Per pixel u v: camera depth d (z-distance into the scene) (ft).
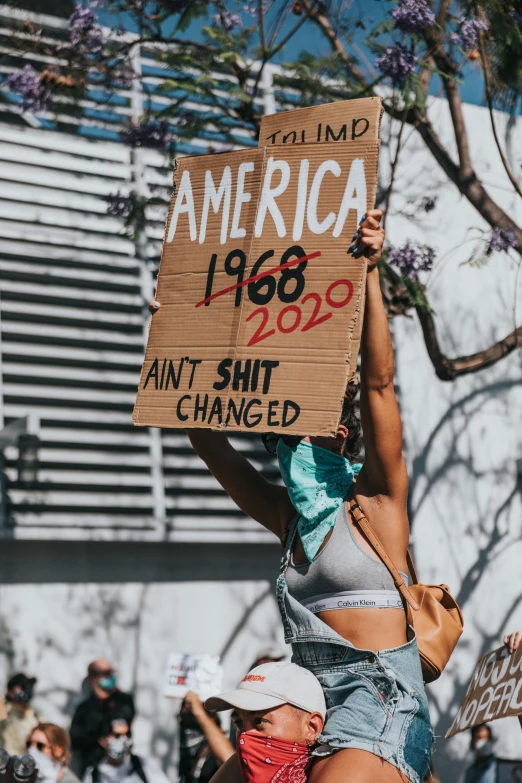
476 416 39.86
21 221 33.83
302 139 9.79
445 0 25.36
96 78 29.09
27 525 32.30
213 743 20.06
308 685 9.15
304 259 9.51
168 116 27.61
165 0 26.13
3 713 21.58
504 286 40.78
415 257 26.61
